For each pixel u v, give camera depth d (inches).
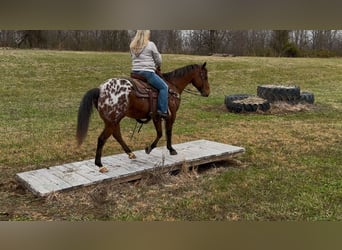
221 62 831.1
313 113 414.3
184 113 415.5
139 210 160.1
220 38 962.7
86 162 205.6
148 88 192.5
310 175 206.8
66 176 182.5
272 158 242.2
